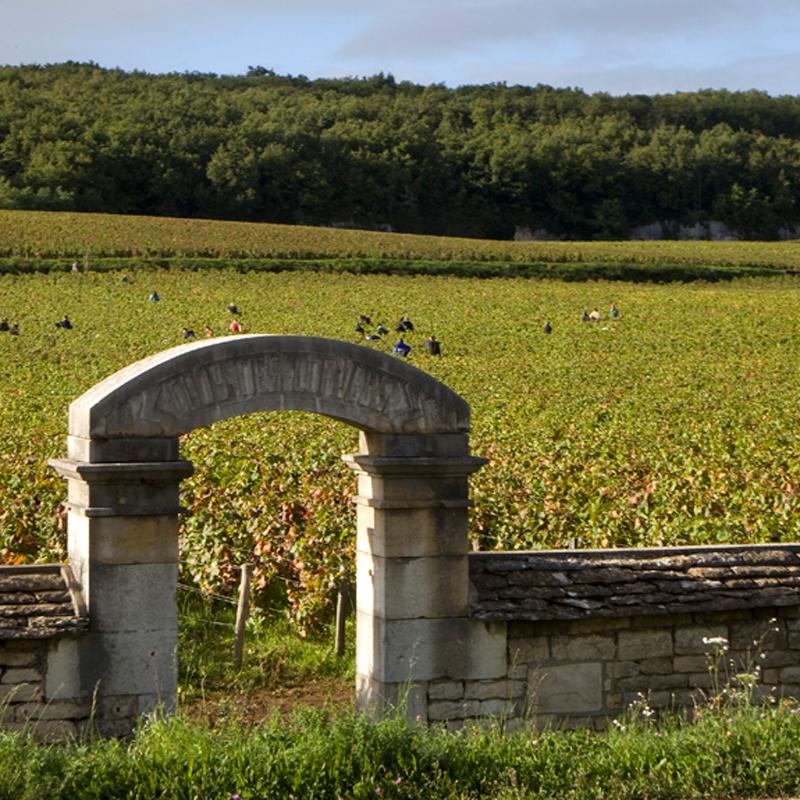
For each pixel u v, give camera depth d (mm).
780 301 123250
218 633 25766
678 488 36688
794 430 52562
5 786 12477
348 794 13117
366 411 17078
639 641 18078
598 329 102625
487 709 17547
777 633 18609
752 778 13812
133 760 13445
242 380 16484
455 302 117750
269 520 30281
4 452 40625
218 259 139000
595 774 13891
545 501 33938
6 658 15797
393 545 17281
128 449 16062
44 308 104938
